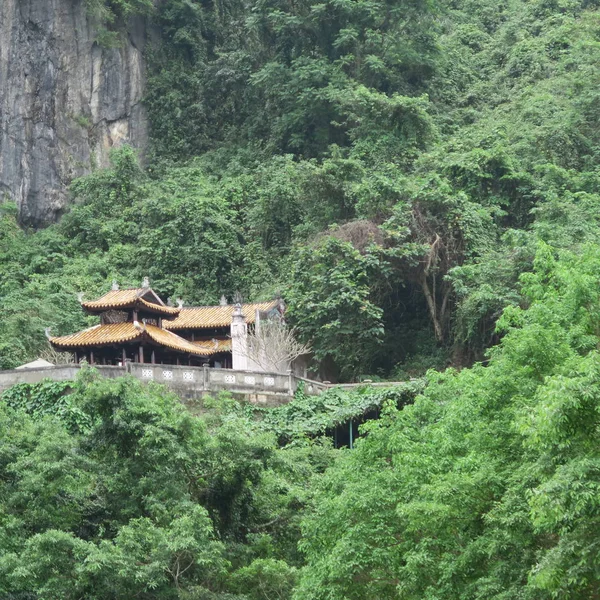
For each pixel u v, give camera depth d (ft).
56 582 387.14
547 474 304.91
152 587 387.75
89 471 428.97
